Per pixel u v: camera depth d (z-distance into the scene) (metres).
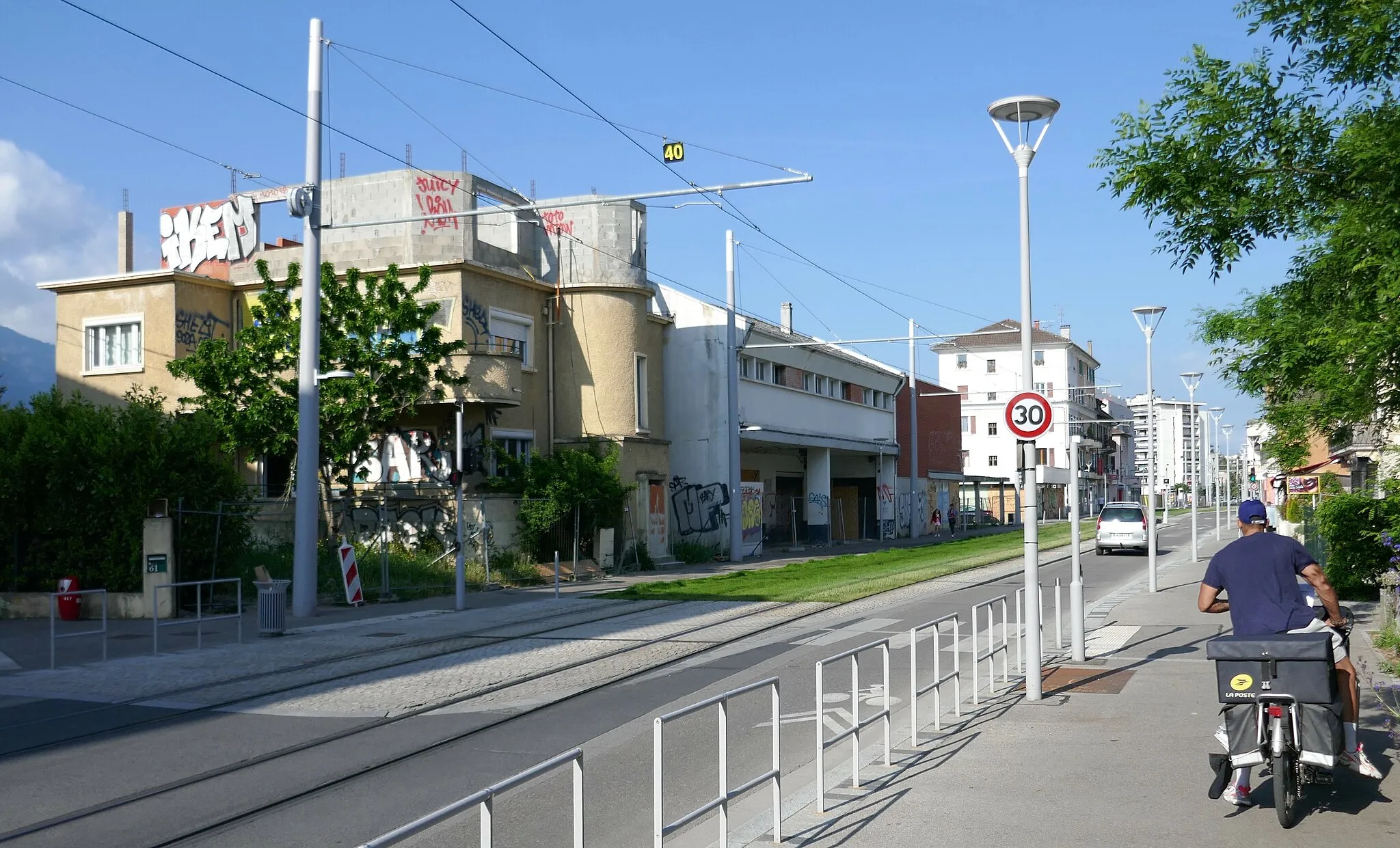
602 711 11.49
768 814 7.39
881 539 55.56
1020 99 11.20
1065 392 100.31
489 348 31.44
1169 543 49.84
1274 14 7.73
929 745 9.23
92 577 21.84
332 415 26.08
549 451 34.66
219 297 33.62
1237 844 6.40
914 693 9.13
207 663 15.25
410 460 31.05
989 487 83.75
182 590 22.30
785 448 49.19
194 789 8.50
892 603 22.16
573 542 31.95
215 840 7.16
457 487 22.77
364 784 8.59
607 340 35.00
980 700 11.34
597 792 8.17
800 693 12.32
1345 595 19.92
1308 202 8.05
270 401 26.36
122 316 32.59
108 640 17.95
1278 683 6.71
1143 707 10.70
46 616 21.52
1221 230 8.08
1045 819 6.97
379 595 24.52
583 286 34.81
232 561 23.62
